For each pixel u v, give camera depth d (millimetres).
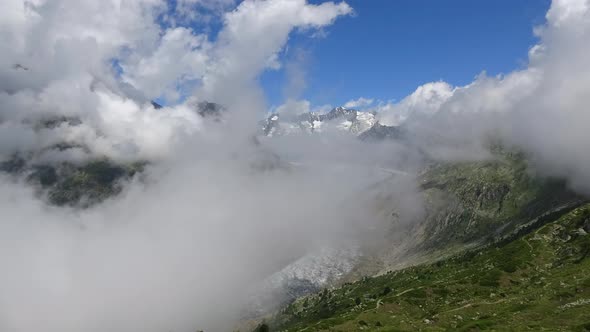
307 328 154250
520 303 136000
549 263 198500
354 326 150500
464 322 132375
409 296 177875
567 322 106500
